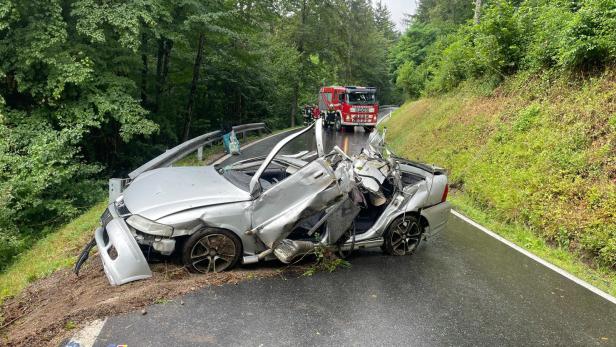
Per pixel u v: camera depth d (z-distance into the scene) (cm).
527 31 1365
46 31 1088
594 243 635
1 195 810
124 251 408
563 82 1059
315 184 473
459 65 1892
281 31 3469
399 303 444
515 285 520
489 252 642
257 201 463
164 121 1745
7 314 431
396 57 4606
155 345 336
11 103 1216
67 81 1067
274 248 466
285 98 3509
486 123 1255
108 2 1170
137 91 1509
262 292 440
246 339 354
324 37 3559
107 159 1557
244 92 2641
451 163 1216
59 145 982
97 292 425
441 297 467
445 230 747
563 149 849
